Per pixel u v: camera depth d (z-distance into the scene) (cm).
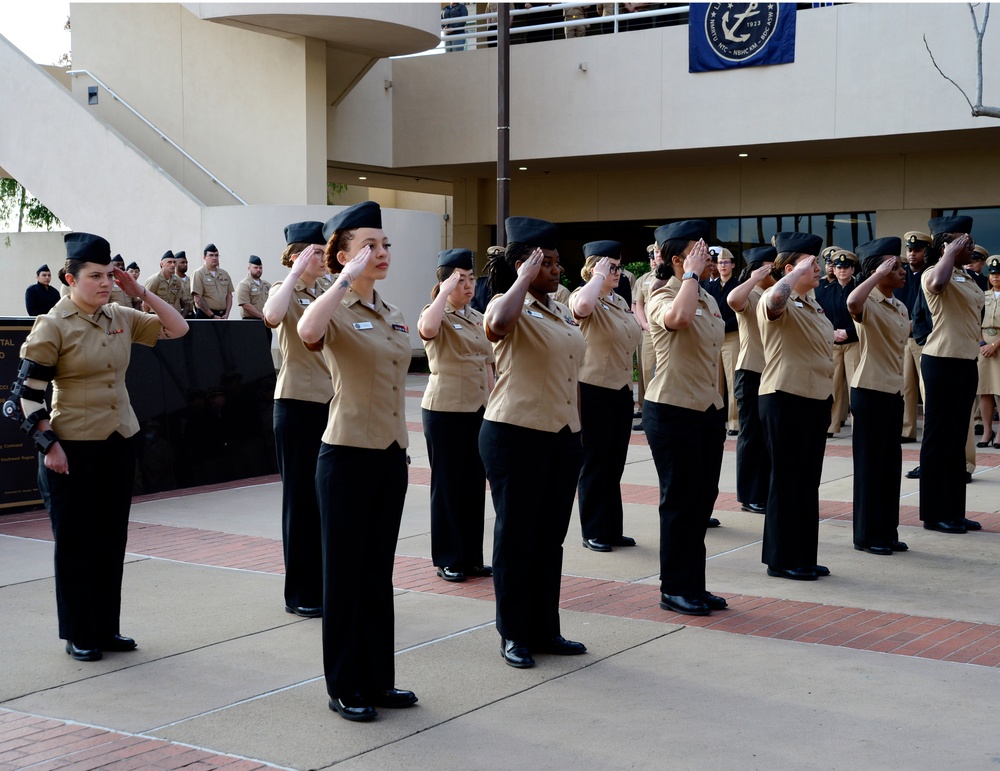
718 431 662
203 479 1123
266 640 608
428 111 2381
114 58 2278
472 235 2622
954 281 877
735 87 2020
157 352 1095
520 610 563
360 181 2683
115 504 584
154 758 447
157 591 711
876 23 1878
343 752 453
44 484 578
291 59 2138
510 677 543
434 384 748
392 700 500
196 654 583
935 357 879
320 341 469
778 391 729
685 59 2070
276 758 447
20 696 522
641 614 654
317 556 656
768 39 1969
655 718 488
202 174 2141
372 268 498
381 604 499
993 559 795
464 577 742
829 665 559
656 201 2405
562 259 2575
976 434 1418
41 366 560
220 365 1148
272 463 1194
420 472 1188
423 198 3158
